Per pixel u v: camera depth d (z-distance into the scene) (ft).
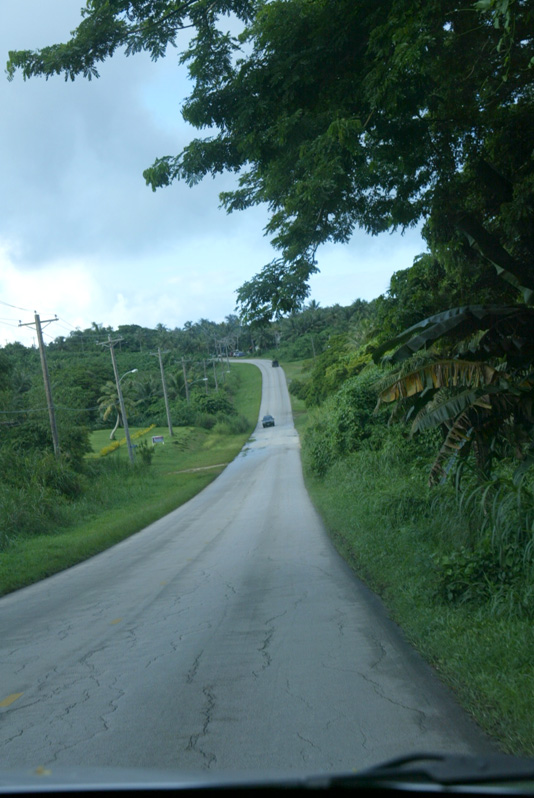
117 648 25.43
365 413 94.17
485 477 35.78
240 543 54.13
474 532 33.68
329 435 100.63
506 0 23.04
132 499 107.04
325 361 204.33
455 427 31.01
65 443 136.87
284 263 35.81
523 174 37.06
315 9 33.09
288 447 182.70
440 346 38.60
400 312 49.96
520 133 36.09
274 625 27.09
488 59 33.73
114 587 39.99
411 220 37.78
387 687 18.69
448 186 36.65
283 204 38.52
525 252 35.86
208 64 36.32
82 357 437.17
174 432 241.55
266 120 36.17
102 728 16.97
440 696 17.70
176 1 35.55
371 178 35.06
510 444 32.65
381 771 6.81
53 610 34.73
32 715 18.48
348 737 15.29
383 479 67.67
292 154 35.55
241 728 16.31
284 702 18.04
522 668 17.89
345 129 29.53
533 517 27.30
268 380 397.80
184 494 105.91
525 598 23.00
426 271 50.75
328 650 22.88
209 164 38.06
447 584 26.43
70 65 35.65
